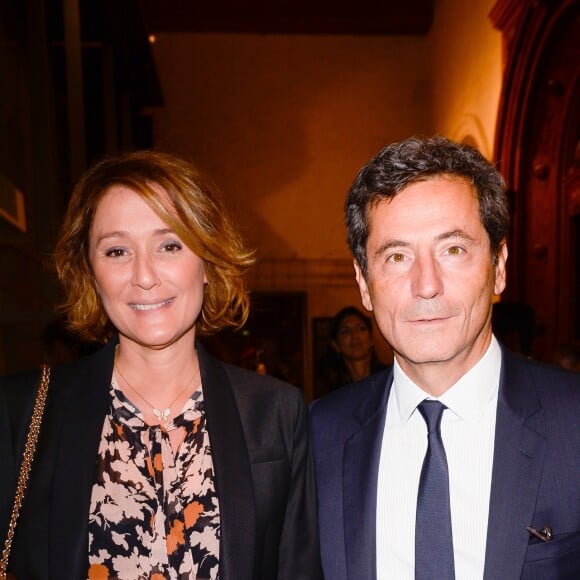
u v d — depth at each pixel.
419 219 1.31
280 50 11.40
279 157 11.34
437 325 1.32
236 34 11.36
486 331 1.42
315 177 11.34
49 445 1.31
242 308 1.59
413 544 1.36
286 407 1.48
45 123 4.68
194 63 11.30
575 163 6.74
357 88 11.47
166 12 11.13
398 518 1.39
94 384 1.38
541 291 7.26
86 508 1.26
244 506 1.32
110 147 7.31
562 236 6.92
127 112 8.48
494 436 1.37
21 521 1.27
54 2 5.43
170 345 1.40
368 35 11.51
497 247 1.39
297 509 1.45
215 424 1.38
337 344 3.53
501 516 1.28
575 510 1.27
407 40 11.60
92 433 1.32
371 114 11.47
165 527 1.30
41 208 4.61
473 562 1.30
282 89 11.38
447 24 10.36
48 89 4.72
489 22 8.31
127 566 1.27
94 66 7.54
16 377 1.38
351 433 1.53
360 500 1.42
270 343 11.21
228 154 11.27
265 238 11.27
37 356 3.90
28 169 4.59
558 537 1.26
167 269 1.33
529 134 7.43
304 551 1.44
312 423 1.60
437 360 1.33
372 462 1.45
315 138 11.38
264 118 11.34
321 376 3.70
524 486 1.29
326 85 11.43
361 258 1.45
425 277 1.29
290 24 11.31
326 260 11.28
